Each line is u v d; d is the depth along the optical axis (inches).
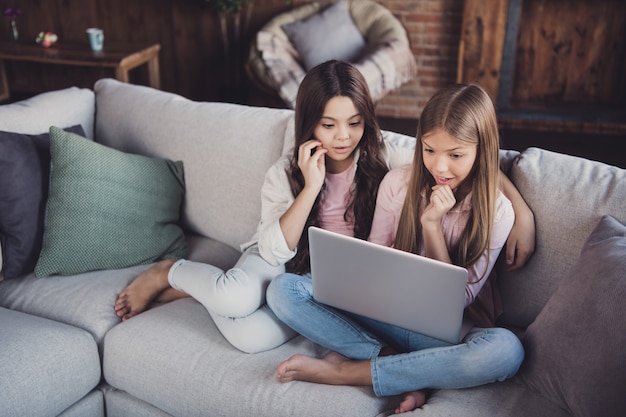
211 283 66.7
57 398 63.6
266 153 81.0
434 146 62.2
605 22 171.3
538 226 64.7
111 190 79.0
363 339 63.1
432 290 55.3
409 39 167.6
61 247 76.4
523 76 180.7
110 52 153.0
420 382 57.7
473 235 63.4
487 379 56.6
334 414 56.9
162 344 66.0
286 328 67.2
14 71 194.4
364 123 71.0
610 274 53.4
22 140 79.2
